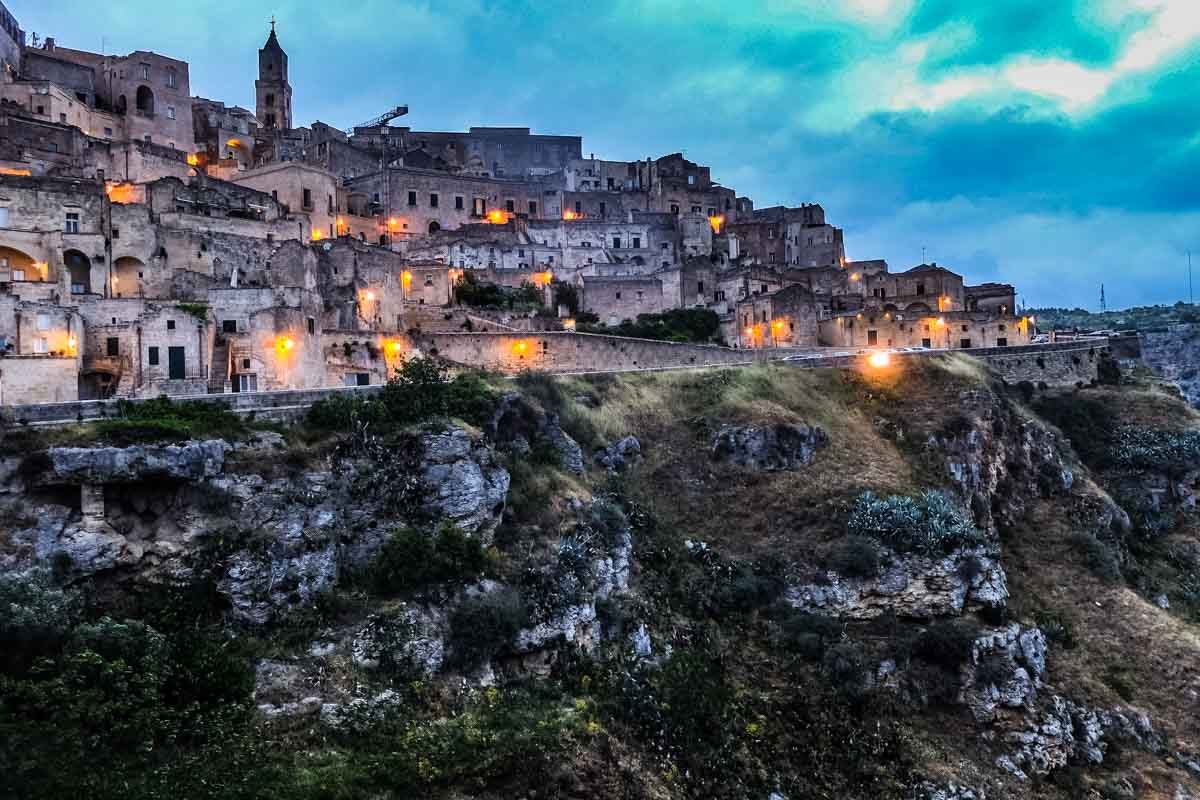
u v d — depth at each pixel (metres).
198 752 36.84
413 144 157.62
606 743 44.62
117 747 36.09
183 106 125.94
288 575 45.56
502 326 100.00
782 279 129.12
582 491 61.00
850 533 64.38
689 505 68.38
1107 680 61.59
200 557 44.41
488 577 49.25
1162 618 66.88
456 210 135.38
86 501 43.81
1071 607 67.62
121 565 43.12
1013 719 56.50
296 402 53.31
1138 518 84.06
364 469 51.19
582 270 126.75
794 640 57.38
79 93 119.62
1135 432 93.19
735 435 72.69
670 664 52.75
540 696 46.72
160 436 46.09
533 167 168.00
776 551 64.00
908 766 52.03
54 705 36.00
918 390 84.75
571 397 74.44
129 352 66.75
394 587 46.97
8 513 42.66
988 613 62.31
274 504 47.31
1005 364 100.94
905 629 60.47
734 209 160.25
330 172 123.44
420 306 101.50
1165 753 57.22
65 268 75.38
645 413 76.50
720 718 50.72
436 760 39.47
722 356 98.38
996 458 78.88
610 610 53.38
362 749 39.56
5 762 33.50
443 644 45.38
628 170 162.62
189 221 88.88
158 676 38.66
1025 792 52.91
